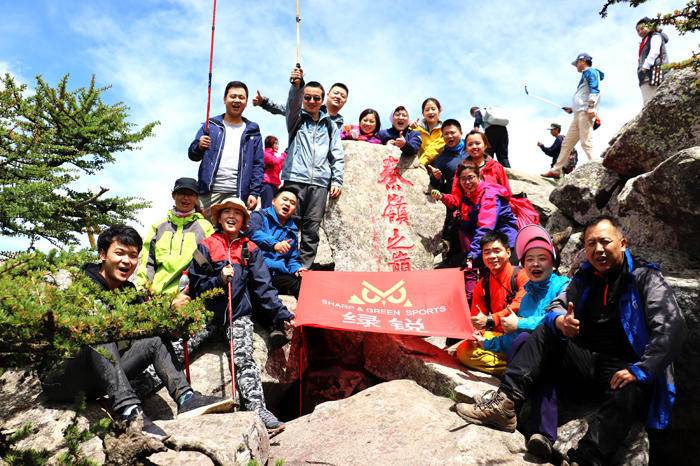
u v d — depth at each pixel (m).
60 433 3.95
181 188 5.95
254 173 7.12
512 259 7.23
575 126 10.79
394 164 8.17
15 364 2.87
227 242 5.50
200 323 3.28
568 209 7.93
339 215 7.74
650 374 3.76
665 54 9.09
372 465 4.00
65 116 7.50
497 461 3.89
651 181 5.62
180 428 4.05
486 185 6.95
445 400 4.89
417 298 5.64
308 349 6.15
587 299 4.36
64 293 2.93
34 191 6.70
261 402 4.87
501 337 5.12
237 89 7.08
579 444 3.86
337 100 8.10
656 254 5.61
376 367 5.84
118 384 3.98
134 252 4.44
